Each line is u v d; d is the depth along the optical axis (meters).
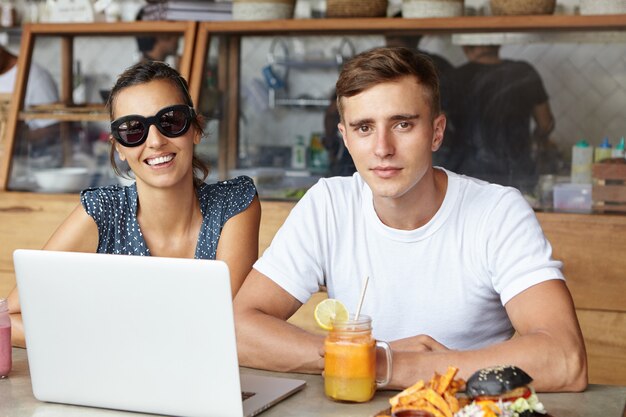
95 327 1.53
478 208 1.91
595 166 3.31
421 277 1.92
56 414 1.55
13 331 2.02
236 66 3.72
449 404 1.38
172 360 1.49
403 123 1.74
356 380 1.55
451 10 3.51
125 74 2.14
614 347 3.21
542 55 3.42
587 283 3.23
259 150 3.68
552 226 3.26
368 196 1.97
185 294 1.45
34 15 4.20
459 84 3.47
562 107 3.39
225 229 2.26
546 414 1.41
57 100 3.91
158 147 2.10
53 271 1.52
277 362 1.77
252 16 3.73
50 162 3.85
